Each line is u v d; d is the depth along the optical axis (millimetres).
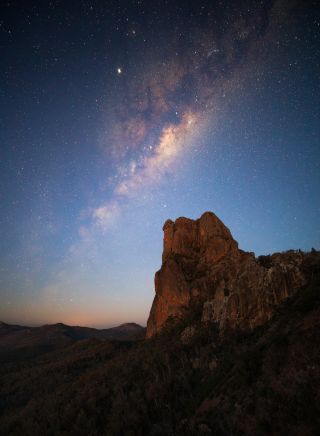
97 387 44469
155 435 28625
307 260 41656
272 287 39781
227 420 23484
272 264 47062
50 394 53594
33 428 38750
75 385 51531
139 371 44844
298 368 22766
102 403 39531
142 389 38938
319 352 22641
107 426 33656
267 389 23312
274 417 20750
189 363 40469
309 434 17734
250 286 42719
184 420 27500
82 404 40125
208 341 42906
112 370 50312
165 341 54031
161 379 39156
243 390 25250
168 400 33656
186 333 49781
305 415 19109
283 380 22875
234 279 48750
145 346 58062
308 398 19953
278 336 28812
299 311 31000
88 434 33312
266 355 27250
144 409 33531
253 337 35344
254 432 20828
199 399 30609
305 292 35531
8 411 55094
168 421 29094
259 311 39031
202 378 35281
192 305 62562
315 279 36688
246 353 30688
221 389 28031
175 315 63188
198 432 24109
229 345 37625
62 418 38844
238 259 66625
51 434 36750
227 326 42125
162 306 67125
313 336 24703
